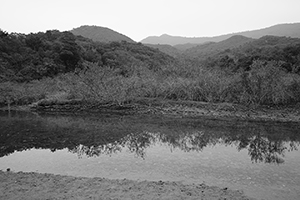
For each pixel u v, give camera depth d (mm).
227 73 25719
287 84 20188
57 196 5684
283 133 13430
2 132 13398
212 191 6023
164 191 5957
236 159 8789
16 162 8508
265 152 9766
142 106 21156
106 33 169625
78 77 25750
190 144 10953
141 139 11805
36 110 22953
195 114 18938
